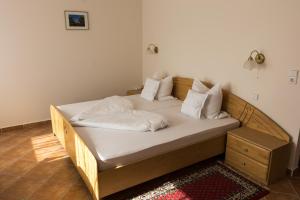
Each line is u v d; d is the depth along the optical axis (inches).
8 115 155.0
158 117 113.0
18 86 154.7
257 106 116.6
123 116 117.3
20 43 149.8
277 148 97.5
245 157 106.4
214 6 129.5
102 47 180.4
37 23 152.7
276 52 105.0
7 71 149.4
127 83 199.3
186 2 146.9
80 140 91.9
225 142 118.1
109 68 187.5
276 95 107.9
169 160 99.3
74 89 175.9
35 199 91.9
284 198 92.8
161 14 169.9
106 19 177.3
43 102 165.5
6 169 112.0
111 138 98.3
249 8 112.6
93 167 82.4
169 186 98.9
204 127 112.0
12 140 142.4
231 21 121.9
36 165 115.6
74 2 162.6
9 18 143.6
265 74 110.8
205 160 120.1
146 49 193.3
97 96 187.3
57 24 159.3
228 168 112.7
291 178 105.8
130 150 88.9
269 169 98.2
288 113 104.7
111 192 86.3
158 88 159.2
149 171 94.3
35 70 158.1
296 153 105.5
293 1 96.2
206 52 139.3
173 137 100.5
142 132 104.3
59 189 98.0
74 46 168.9
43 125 166.2
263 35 108.8
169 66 170.9
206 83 140.6
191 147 105.1
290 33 99.0
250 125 118.6
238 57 121.6
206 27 136.5
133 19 189.0
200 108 122.6
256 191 96.5
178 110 137.3
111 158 83.9
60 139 127.7
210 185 99.9
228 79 129.0
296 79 99.6
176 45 161.0
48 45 159.2
